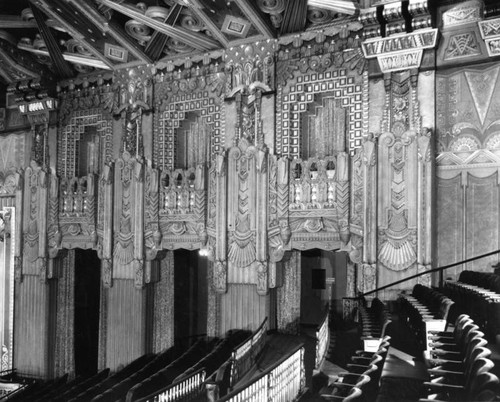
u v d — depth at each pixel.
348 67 12.39
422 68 11.55
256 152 13.08
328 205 12.36
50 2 13.11
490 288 7.27
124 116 14.96
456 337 5.68
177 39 13.75
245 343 10.06
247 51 13.41
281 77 13.13
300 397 6.29
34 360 16.03
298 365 7.11
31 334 16.17
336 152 12.88
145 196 14.55
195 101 14.20
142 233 14.45
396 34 11.55
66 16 13.47
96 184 15.48
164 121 14.58
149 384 9.46
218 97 13.82
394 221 11.52
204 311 18.38
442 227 11.45
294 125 13.02
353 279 13.43
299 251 13.99
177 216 14.13
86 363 17.75
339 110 12.94
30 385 15.14
